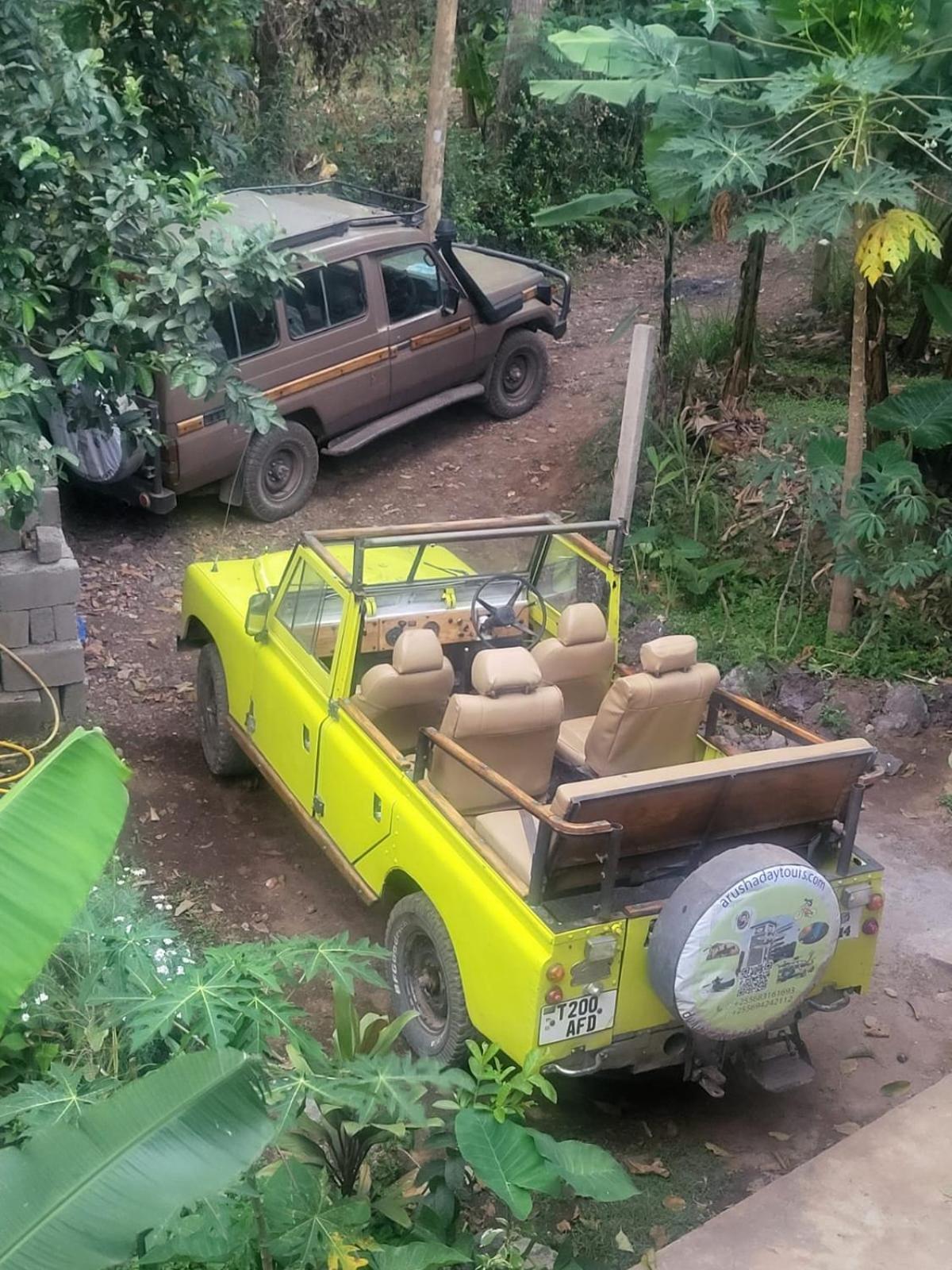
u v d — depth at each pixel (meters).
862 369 8.68
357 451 12.34
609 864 4.72
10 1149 3.05
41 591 7.59
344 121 17.19
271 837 7.36
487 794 5.70
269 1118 3.22
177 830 7.34
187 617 7.95
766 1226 4.69
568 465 12.06
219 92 9.87
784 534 10.05
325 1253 3.85
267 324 10.33
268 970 4.53
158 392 9.63
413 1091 4.20
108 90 7.09
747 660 9.02
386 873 5.83
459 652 6.87
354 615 6.07
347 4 16.16
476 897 5.11
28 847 3.33
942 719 8.62
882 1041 5.98
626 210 18.59
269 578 7.73
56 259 6.72
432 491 11.72
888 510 9.43
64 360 6.69
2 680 7.70
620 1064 5.02
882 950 6.60
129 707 8.56
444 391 12.34
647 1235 4.81
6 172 6.33
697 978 4.64
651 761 5.95
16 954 3.23
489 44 18.91
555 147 17.97
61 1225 2.88
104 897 5.33
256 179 15.46
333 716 6.26
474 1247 4.29
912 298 14.23
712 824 5.03
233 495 10.74
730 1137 5.38
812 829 5.35
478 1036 5.33
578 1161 4.17
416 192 17.12
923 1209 4.81
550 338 15.30
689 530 10.24
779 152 8.14
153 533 10.76
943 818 7.74
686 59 8.70
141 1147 3.02
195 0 9.24
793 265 17.28
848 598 9.12
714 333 12.59
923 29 8.05
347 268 10.90
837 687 8.86
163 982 4.66
